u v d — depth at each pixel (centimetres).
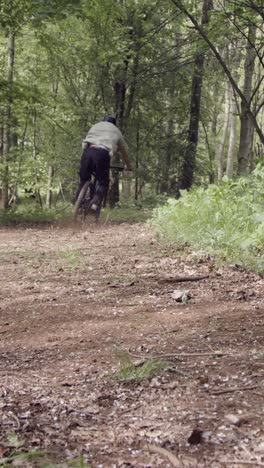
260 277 581
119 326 414
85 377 313
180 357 338
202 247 744
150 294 520
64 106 2159
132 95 2198
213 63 2158
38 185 2562
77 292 538
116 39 1973
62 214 1466
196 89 2277
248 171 1480
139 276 601
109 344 372
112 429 243
